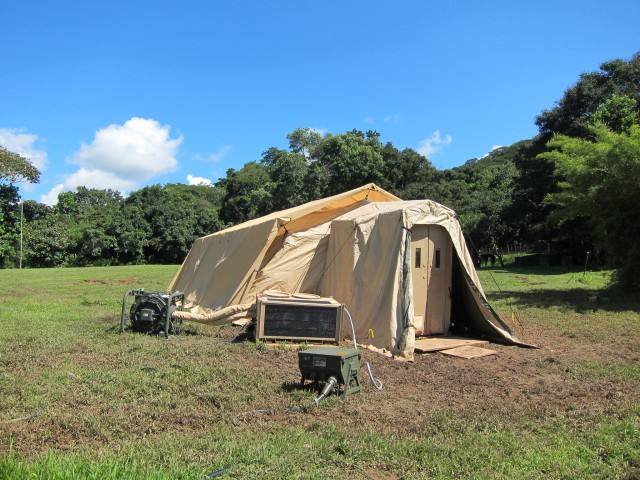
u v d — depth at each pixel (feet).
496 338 29.58
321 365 18.28
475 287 30.07
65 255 156.97
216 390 18.47
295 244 34.01
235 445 13.37
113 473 11.06
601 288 58.34
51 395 17.61
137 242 161.99
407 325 25.61
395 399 18.30
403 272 27.07
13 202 149.59
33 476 10.78
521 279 76.89
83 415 15.58
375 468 12.55
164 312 29.37
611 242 51.31
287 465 12.25
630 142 45.34
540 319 37.73
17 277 93.50
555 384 20.45
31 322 34.73
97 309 43.45
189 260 51.80
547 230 104.32
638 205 48.24
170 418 15.64
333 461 12.70
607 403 17.89
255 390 18.62
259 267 33.35
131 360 22.85
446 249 31.22
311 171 134.10
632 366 23.34
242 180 183.62
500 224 118.11
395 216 28.66
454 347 27.50
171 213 170.71
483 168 232.32
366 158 125.18
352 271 30.42
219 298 36.40
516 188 113.39
